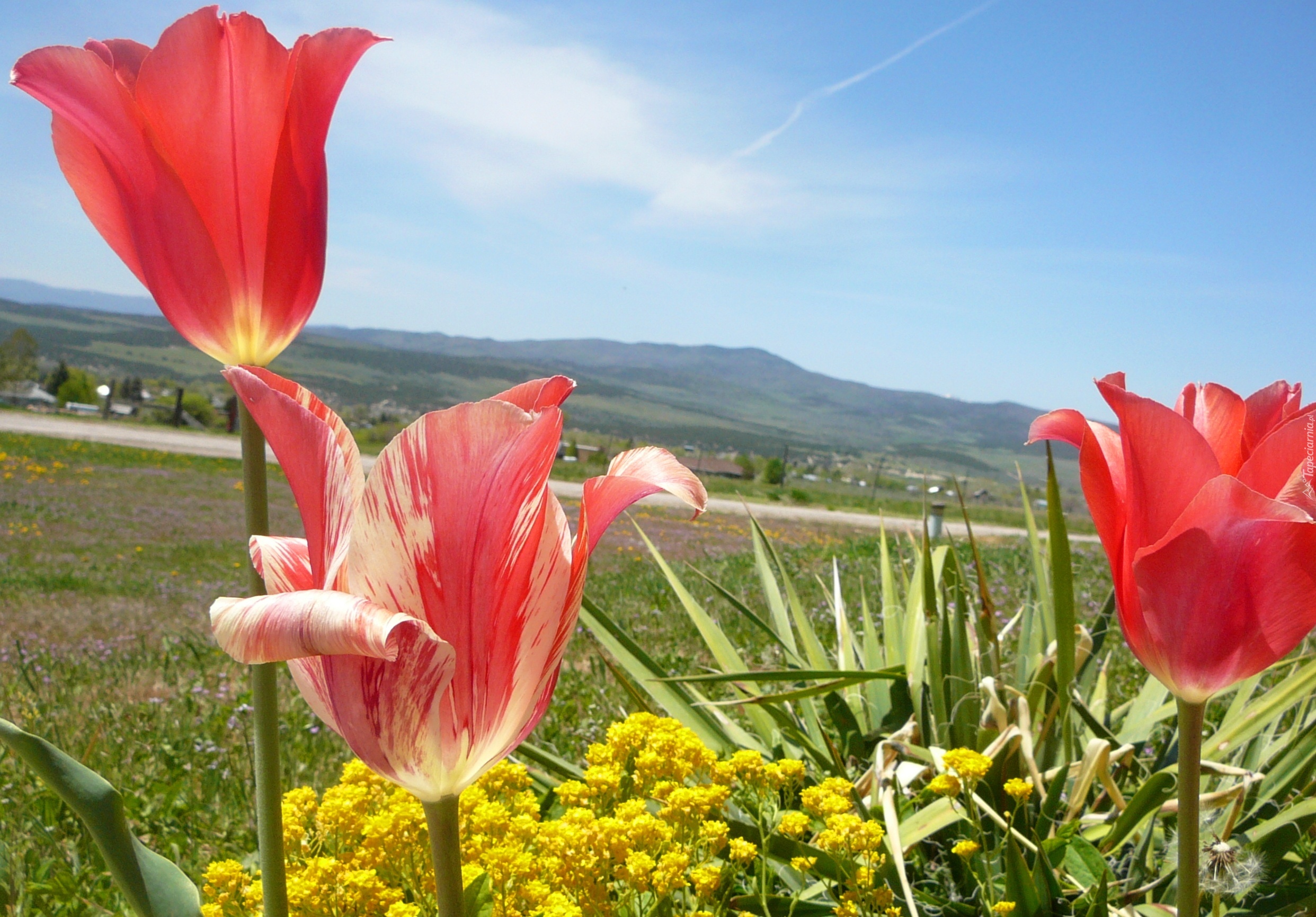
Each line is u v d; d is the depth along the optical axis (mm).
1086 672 3053
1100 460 1112
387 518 699
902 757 2539
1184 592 1001
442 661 689
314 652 648
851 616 6781
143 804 3143
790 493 42969
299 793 1952
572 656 6012
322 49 986
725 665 3016
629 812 1729
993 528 33094
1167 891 1964
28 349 96062
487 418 678
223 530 15625
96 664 5844
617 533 17656
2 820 2789
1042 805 2230
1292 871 1877
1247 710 2367
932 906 2025
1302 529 936
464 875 1746
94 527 14625
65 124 1007
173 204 973
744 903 1945
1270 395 1195
